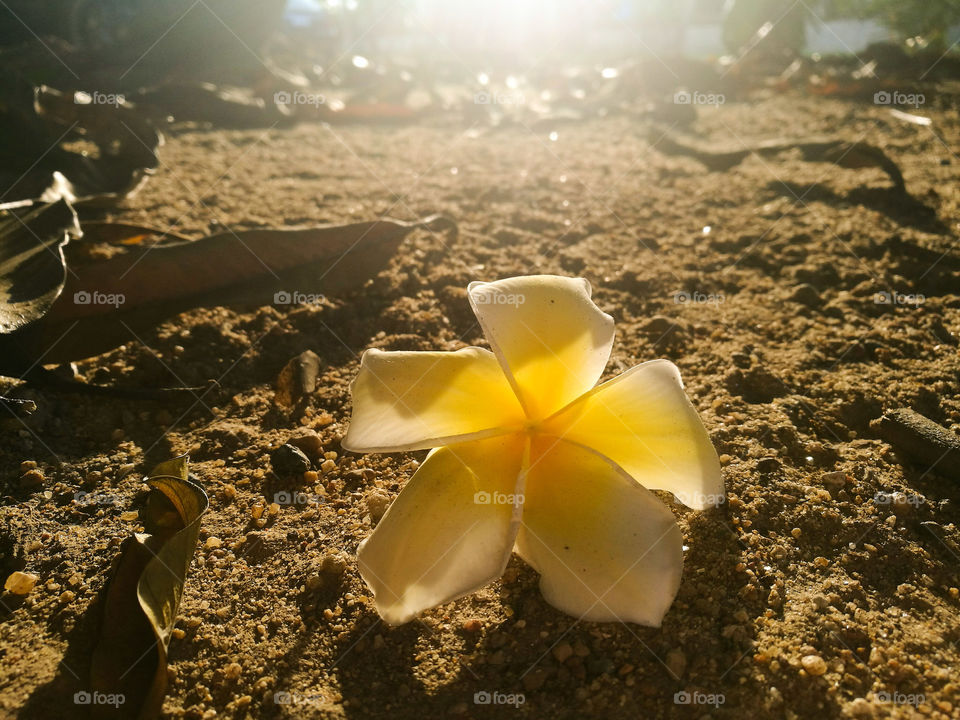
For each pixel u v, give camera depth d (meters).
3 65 0.33
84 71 0.48
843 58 0.77
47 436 0.18
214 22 0.52
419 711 0.12
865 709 0.12
